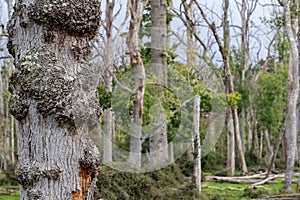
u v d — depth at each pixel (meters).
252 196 13.85
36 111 1.95
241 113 29.78
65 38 2.02
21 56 2.01
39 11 1.96
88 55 2.11
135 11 12.85
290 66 19.47
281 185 19.08
